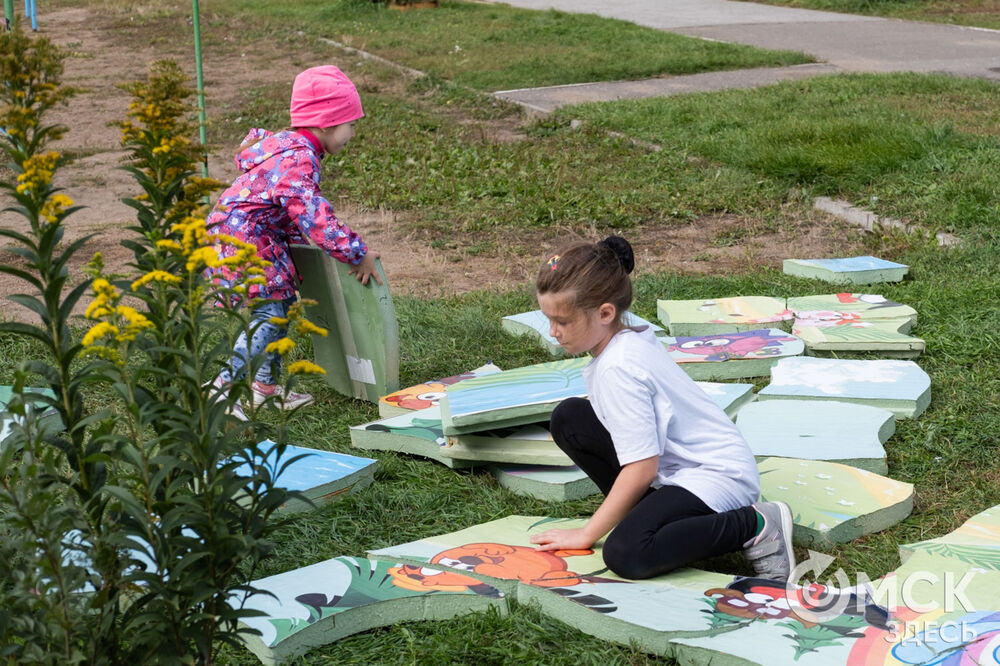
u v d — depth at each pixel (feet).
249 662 7.83
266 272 12.85
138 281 6.11
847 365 13.64
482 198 25.29
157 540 6.00
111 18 67.51
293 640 7.83
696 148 28.58
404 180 26.96
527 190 25.05
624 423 8.62
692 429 8.95
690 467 8.93
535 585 8.49
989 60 44.50
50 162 6.16
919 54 46.98
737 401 12.64
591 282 8.62
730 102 34.91
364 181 26.91
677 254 20.76
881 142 26.27
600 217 23.18
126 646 7.16
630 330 8.98
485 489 10.92
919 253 19.34
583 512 10.39
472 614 8.37
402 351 15.44
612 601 8.17
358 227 23.43
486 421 11.04
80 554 6.23
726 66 44.55
